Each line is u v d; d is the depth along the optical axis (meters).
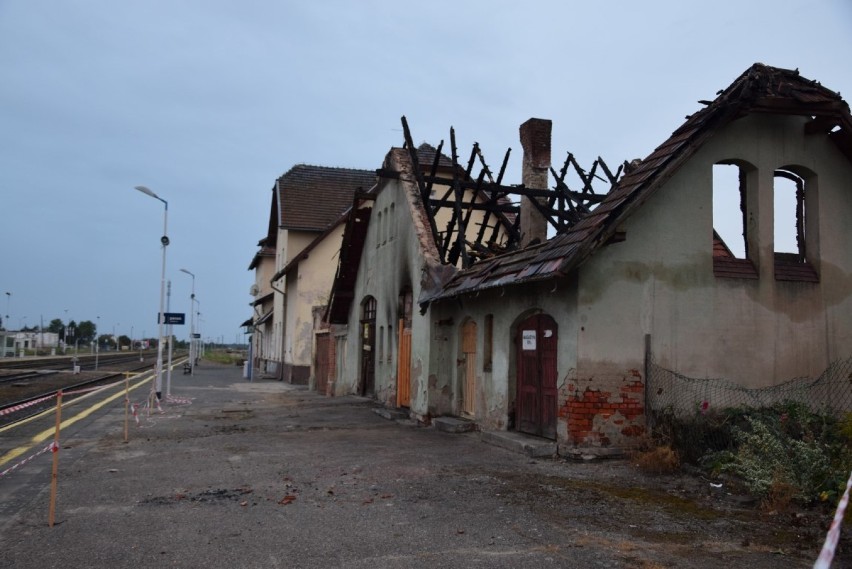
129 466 9.70
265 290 48.12
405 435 12.95
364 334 21.64
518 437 11.17
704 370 10.20
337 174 39.88
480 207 16.53
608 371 9.84
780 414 9.54
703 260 10.36
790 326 10.68
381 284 19.25
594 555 5.64
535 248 11.27
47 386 28.41
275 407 18.94
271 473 9.16
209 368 54.59
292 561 5.53
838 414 10.43
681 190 10.32
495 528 6.42
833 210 11.00
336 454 10.68
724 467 8.19
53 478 6.62
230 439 12.46
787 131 10.80
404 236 17.03
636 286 10.02
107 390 26.06
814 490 7.10
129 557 5.64
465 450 11.00
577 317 9.77
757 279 10.58
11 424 14.62
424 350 14.95
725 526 6.51
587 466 9.33
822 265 10.91
